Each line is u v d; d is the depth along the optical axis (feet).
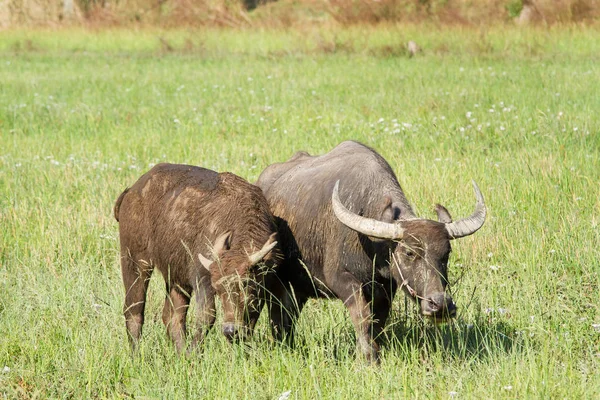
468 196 118.62
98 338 81.51
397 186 80.28
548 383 68.85
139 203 84.23
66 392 73.36
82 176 136.77
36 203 125.80
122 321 86.48
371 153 83.51
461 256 103.40
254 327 80.53
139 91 232.32
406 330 84.07
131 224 84.23
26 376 75.41
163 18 440.86
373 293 78.69
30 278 98.22
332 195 76.48
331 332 80.07
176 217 80.59
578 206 113.91
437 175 125.29
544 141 148.56
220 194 80.07
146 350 80.28
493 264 101.50
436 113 179.01
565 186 121.39
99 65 312.71
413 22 375.86
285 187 88.02
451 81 225.15
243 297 72.28
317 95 207.92
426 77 234.79
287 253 84.89
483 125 161.17
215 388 71.82
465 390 70.13
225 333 71.46
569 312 86.74
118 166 144.15
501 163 133.80
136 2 450.71
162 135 167.73
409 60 286.87
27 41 391.04
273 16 430.20
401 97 199.82
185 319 83.82
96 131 175.52
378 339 82.69
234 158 145.89
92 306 88.63
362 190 79.56
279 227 85.61
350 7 399.85
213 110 191.62
